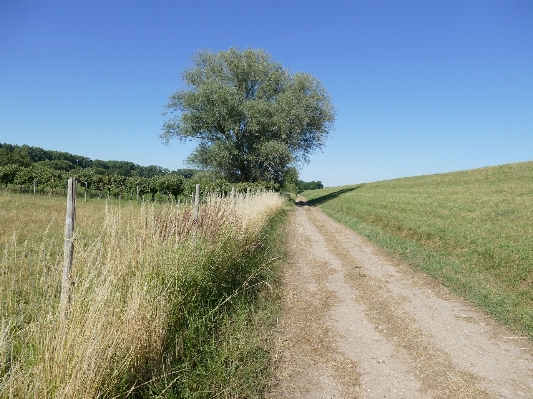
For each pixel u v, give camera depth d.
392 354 5.12
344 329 5.98
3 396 2.53
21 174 32.34
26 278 4.02
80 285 3.30
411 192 38.94
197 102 38.03
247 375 4.13
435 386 4.31
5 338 2.96
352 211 27.59
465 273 9.54
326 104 44.41
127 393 3.23
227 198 9.74
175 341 4.13
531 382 4.45
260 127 38.91
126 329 3.45
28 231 9.57
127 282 4.16
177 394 3.58
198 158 40.47
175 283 4.71
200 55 41.72
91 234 4.39
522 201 23.05
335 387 4.22
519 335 5.83
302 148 45.66
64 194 33.94
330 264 10.88
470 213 19.97
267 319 5.97
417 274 9.82
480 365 4.84
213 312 5.23
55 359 2.77
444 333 5.89
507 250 10.96
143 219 5.04
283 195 44.09
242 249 7.94
